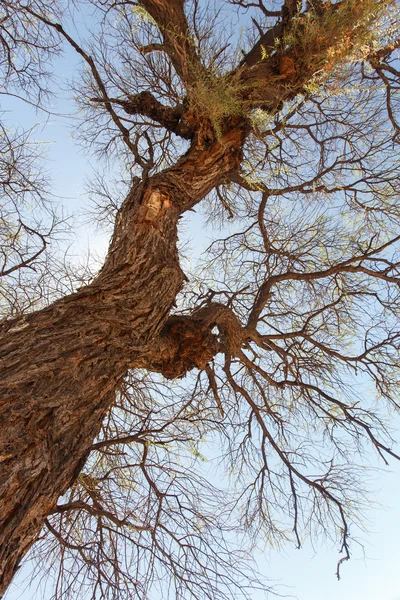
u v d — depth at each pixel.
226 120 3.74
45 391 2.10
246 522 4.30
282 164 4.55
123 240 3.18
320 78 3.58
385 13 3.38
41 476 1.92
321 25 3.66
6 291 4.02
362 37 3.45
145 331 2.74
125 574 3.32
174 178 3.55
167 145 5.10
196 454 3.84
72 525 3.43
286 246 4.80
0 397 1.97
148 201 3.34
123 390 4.00
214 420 4.31
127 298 2.78
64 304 2.58
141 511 3.59
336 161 4.51
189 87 3.58
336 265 4.26
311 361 4.55
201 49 3.55
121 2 4.20
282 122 4.03
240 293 4.71
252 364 4.25
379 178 4.60
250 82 3.68
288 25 3.84
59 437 2.05
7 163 4.03
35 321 2.44
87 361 2.35
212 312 3.77
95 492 3.53
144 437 3.88
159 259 3.08
